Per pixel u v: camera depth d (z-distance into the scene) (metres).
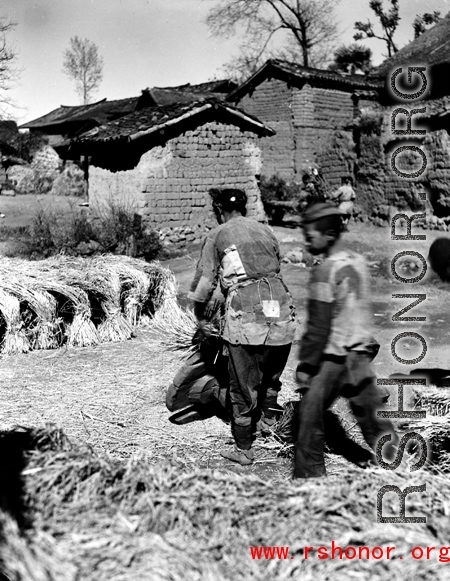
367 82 25.70
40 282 7.57
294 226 20.17
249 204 18.70
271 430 4.87
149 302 8.62
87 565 2.46
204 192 17.62
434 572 2.53
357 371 3.82
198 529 2.81
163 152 16.84
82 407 5.52
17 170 36.81
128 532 2.69
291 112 25.12
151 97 32.69
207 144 17.61
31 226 19.25
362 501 3.03
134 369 6.64
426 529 2.90
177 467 3.59
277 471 4.41
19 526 2.63
